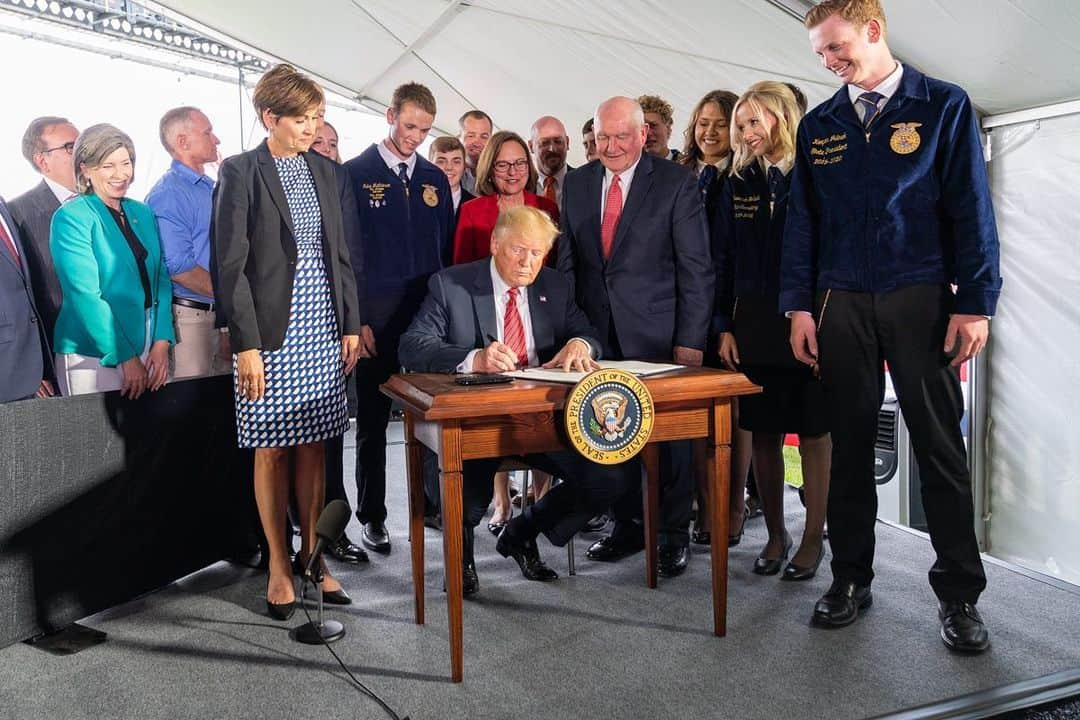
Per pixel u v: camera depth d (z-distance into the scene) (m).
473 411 2.35
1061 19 3.03
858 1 2.53
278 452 2.94
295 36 6.32
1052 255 3.87
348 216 3.48
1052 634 2.67
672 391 2.56
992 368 4.17
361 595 3.15
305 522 3.08
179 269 3.68
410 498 2.83
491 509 4.38
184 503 3.25
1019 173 3.95
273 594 2.96
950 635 2.57
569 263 3.45
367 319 3.65
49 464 2.75
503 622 2.86
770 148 3.19
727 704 2.26
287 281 2.89
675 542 3.34
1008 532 4.20
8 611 2.64
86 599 2.86
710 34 4.16
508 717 2.22
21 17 6.66
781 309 2.86
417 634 2.78
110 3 7.36
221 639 2.76
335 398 3.05
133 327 3.16
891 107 2.60
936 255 2.60
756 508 4.16
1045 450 4.00
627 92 5.61
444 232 3.91
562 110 6.53
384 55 6.44
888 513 4.61
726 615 2.75
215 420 3.40
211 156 3.84
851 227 2.68
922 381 2.63
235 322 2.80
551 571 3.29
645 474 3.11
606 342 3.34
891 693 2.30
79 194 3.24
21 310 2.99
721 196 3.40
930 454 2.66
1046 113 3.76
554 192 4.39
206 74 8.32
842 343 2.73
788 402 3.22
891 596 3.01
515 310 3.09
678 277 3.28
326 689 2.40
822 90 4.46
